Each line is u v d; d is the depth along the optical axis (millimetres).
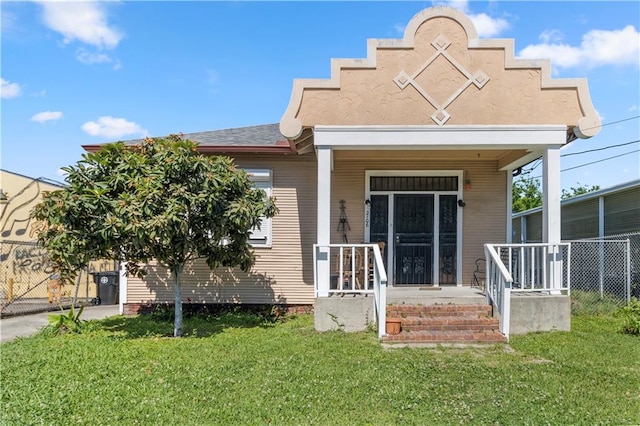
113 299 13922
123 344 6836
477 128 8016
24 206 15844
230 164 7836
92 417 3881
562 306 7652
